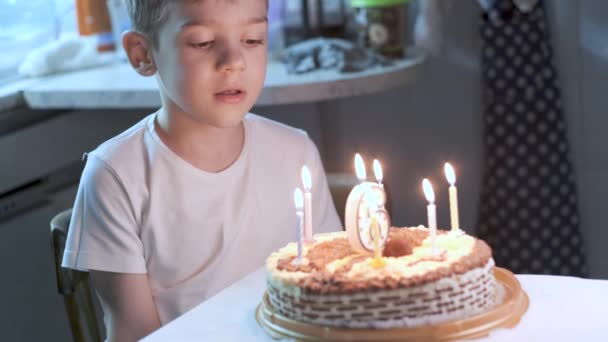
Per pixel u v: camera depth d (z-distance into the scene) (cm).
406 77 214
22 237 215
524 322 99
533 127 255
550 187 257
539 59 253
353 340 94
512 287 106
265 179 145
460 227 273
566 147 256
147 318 133
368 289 95
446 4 259
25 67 227
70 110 225
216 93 128
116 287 133
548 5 255
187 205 136
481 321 96
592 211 263
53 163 221
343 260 105
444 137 270
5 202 210
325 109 275
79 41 235
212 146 138
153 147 137
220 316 107
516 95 255
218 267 138
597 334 94
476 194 270
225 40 127
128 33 138
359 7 225
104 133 235
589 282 110
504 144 257
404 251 105
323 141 278
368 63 213
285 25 240
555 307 102
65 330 231
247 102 131
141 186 135
